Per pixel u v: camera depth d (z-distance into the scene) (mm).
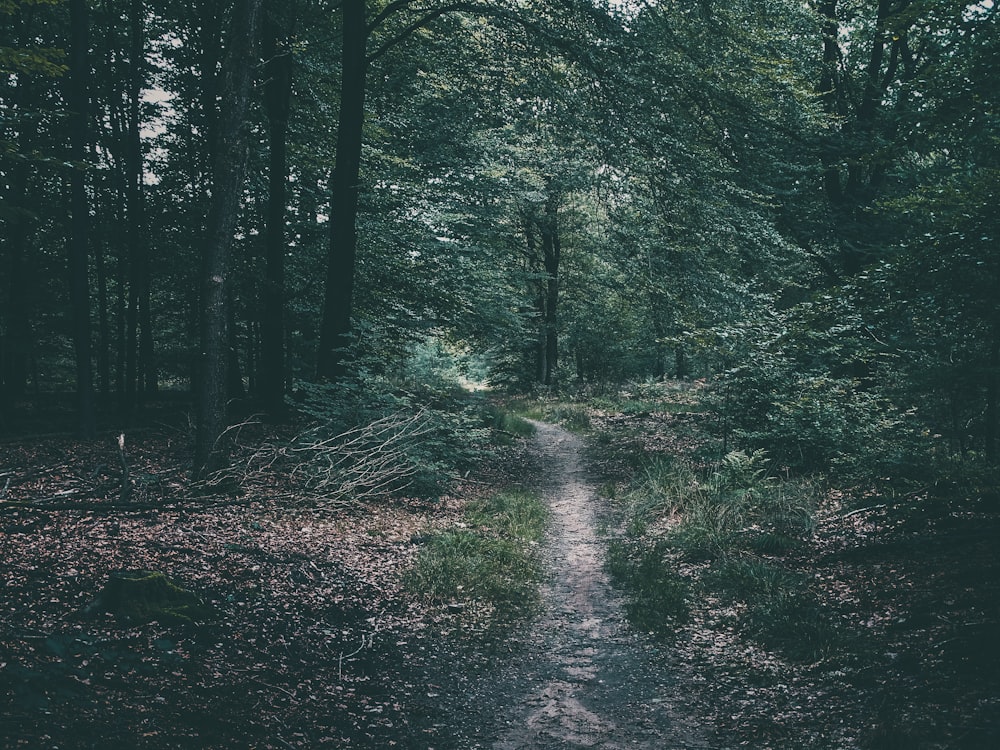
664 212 15672
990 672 5078
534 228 30516
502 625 7055
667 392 28016
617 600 7840
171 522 8102
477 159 19734
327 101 18719
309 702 5145
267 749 4398
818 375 13125
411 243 19641
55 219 16828
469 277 20766
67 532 7129
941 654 5477
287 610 6508
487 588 7820
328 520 9602
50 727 3936
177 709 4555
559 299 34781
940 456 12078
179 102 18109
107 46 16828
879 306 9062
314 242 19094
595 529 10727
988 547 7387
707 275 16000
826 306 9641
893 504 9227
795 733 4844
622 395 28484
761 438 12664
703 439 15062
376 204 19094
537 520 10953
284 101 15820
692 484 11898
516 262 28922
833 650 5949
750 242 15953
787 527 9523
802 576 7777
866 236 16406
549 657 6488
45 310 17312
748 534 9391
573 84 15023
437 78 17688
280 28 15562
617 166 14844
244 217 18844
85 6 12992
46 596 5496
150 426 15234
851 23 17953
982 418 13258
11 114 10227
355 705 5262
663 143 14383
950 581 6777
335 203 14133
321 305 19266
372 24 14461
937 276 8297
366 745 4746
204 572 6824
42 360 22797
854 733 4715
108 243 17922
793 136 16844
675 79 14383
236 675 5207
